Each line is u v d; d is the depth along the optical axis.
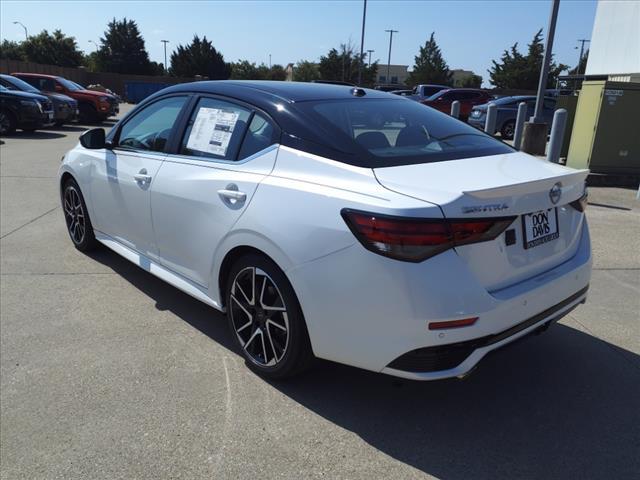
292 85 3.59
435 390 3.07
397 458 2.53
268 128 3.11
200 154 3.47
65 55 67.06
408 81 55.78
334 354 2.65
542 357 3.45
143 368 3.22
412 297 2.33
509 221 2.49
